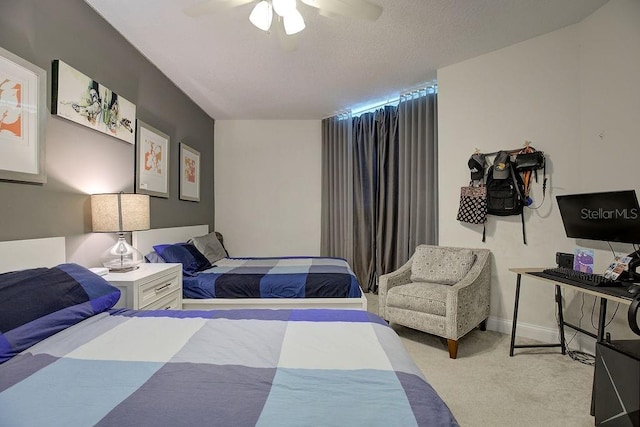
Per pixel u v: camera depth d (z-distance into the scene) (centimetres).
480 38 254
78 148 200
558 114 246
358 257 417
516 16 226
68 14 192
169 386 83
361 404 75
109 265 209
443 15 223
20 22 161
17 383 84
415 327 245
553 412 164
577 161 239
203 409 73
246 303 256
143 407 74
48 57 178
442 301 231
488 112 279
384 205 392
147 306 196
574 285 183
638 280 176
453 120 298
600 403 123
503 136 271
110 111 227
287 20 172
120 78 244
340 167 432
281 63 292
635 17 198
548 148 251
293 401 77
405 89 354
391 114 384
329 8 173
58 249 176
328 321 135
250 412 72
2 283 118
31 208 167
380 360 99
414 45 263
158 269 217
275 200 459
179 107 348
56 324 119
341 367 94
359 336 119
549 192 251
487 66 278
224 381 86
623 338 209
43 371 91
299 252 458
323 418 70
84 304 136
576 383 191
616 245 212
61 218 187
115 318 137
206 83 334
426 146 342
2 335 102
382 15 222
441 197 307
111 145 232
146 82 281
